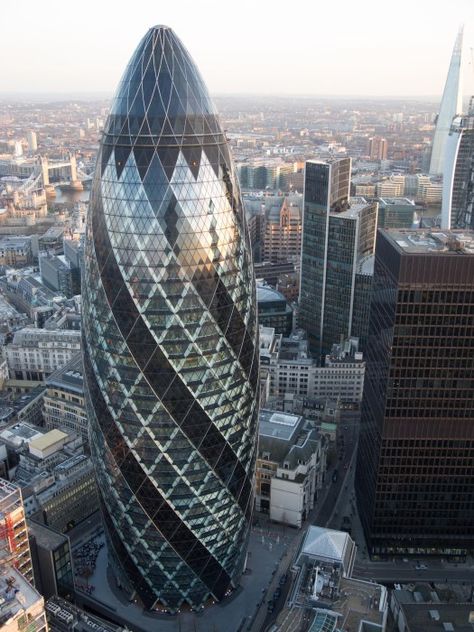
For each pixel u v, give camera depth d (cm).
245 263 16262
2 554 14512
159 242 14638
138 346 15288
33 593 12750
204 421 16112
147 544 17625
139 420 15975
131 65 14588
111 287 15200
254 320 17062
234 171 15938
